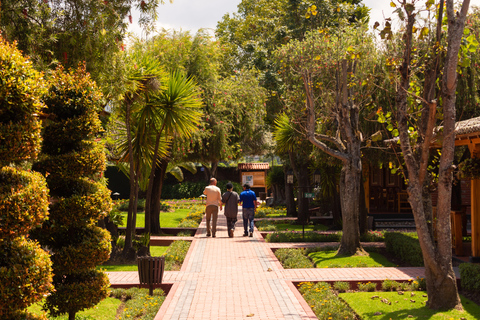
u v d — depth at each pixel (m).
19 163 4.30
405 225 19.31
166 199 42.78
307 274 9.49
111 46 9.34
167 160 16.78
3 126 4.00
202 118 16.98
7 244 4.00
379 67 13.08
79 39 9.12
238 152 21.86
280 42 23.44
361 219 15.97
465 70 13.40
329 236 15.02
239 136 19.39
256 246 13.74
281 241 14.75
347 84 12.84
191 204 35.41
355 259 11.34
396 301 7.38
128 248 11.64
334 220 20.09
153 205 17.72
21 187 4.05
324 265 10.81
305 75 12.17
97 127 6.20
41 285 4.13
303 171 22.48
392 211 21.33
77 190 5.98
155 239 15.33
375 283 8.68
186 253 12.59
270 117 22.42
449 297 6.89
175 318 6.48
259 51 24.03
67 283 6.11
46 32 8.93
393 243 12.18
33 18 8.77
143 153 12.97
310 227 20.12
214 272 9.84
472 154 9.73
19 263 4.00
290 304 7.23
